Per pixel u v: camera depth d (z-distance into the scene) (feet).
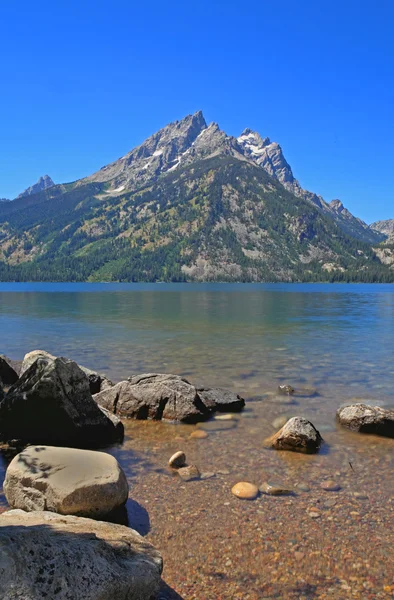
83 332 104.17
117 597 14.48
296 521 22.44
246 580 18.04
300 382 54.65
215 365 65.00
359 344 86.99
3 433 34.94
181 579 18.03
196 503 24.34
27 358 48.32
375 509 23.71
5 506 23.45
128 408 41.45
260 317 152.97
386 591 17.47
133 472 28.66
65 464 23.67
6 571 12.74
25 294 391.86
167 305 226.99
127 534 18.49
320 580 18.08
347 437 35.40
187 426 38.60
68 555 14.44
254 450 32.63
